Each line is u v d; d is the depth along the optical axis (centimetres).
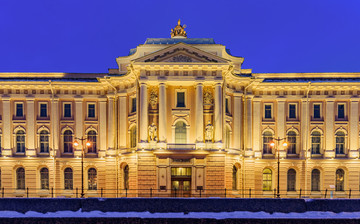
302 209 3147
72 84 5553
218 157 4722
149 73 4847
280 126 5616
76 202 3153
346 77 5728
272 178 5588
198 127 4772
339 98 5569
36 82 5503
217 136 4759
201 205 3152
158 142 4791
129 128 5238
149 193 4731
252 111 5641
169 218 3003
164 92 4816
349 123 5531
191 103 4950
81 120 5612
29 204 3119
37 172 5528
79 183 5516
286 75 5753
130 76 5162
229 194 4900
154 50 5262
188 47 4778
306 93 5622
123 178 5306
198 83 4816
